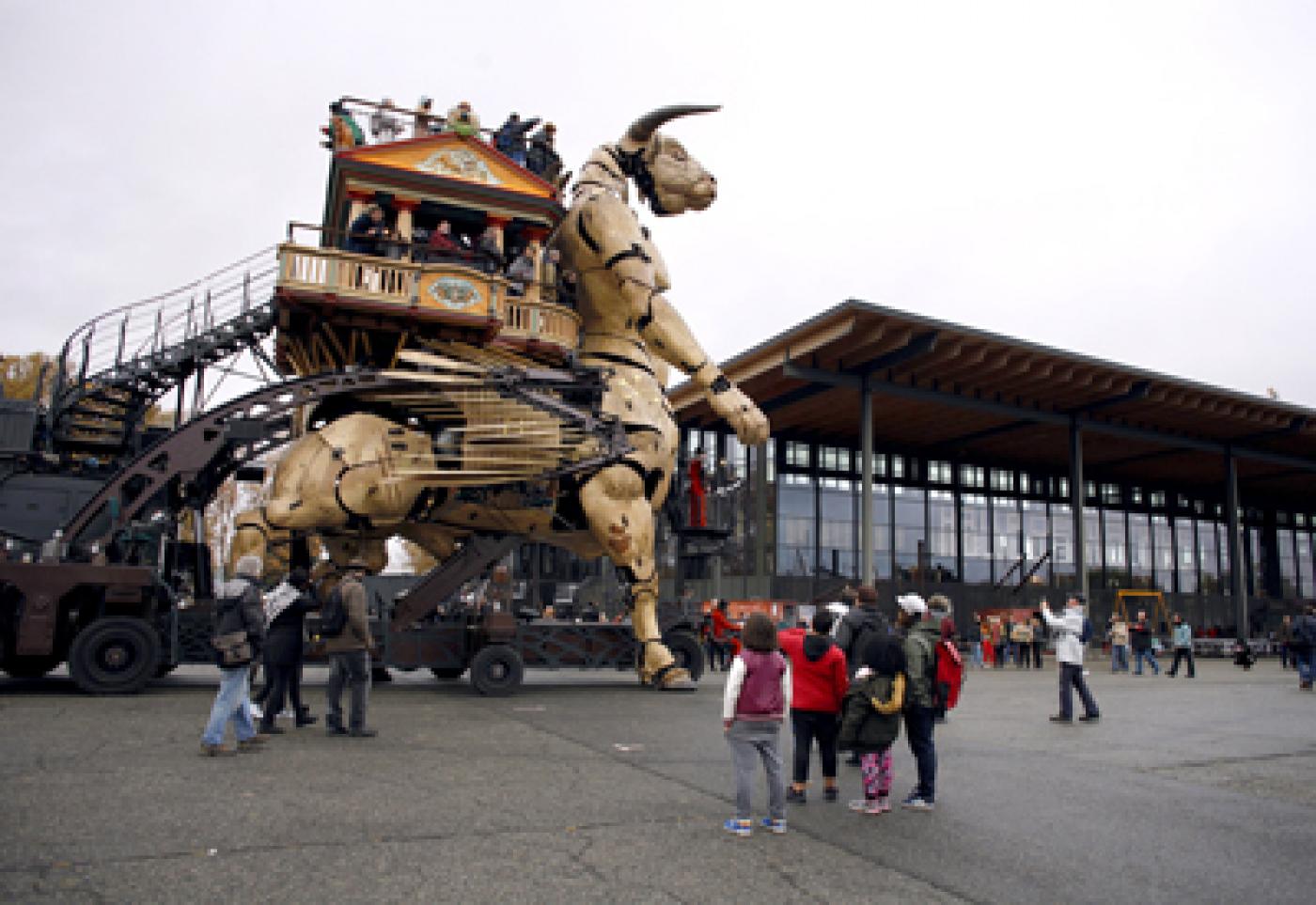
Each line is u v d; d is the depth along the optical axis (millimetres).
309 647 10844
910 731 5980
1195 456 38500
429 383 11594
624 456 12102
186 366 14250
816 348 24828
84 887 3873
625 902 3957
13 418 12430
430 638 12422
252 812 5199
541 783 6266
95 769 6227
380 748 7430
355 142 14875
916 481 37781
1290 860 5023
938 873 4570
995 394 29672
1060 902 4207
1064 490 42156
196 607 11484
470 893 3982
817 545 34625
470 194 14641
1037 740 9297
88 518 10984
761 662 5219
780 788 5176
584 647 12922
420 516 12250
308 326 12750
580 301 13812
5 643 10062
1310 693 15664
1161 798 6539
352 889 3980
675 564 37094
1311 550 51188
